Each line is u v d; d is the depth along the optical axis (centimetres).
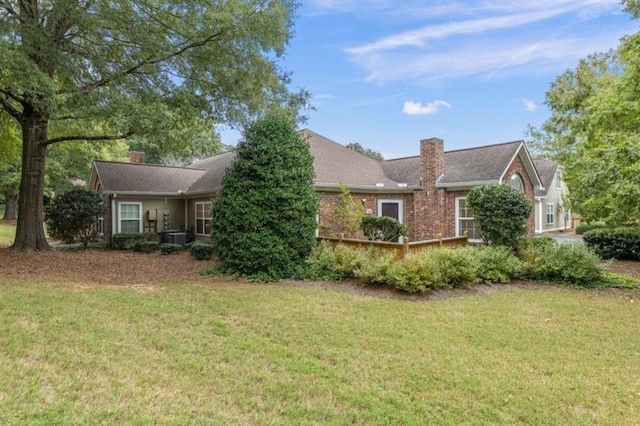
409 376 401
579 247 955
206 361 424
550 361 451
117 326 522
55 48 938
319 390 365
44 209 1547
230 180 960
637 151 859
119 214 1678
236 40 1010
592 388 385
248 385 372
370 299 726
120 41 1014
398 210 1555
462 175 1413
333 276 897
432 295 769
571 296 780
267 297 717
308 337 509
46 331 486
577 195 1321
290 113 1163
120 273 967
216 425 303
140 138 1238
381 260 847
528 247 1022
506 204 1046
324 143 1702
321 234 1299
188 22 1009
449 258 845
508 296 775
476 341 509
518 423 319
